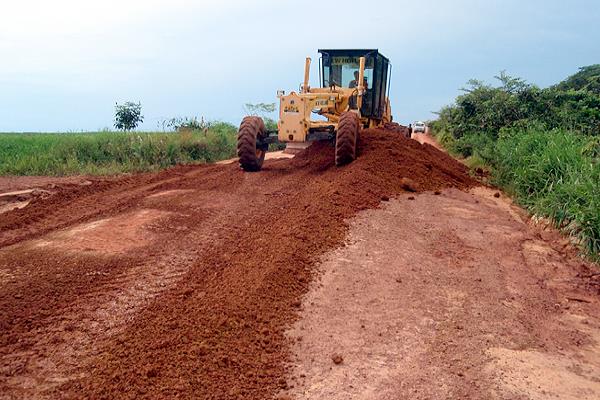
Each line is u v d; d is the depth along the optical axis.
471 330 4.83
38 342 4.30
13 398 3.57
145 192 10.01
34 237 7.13
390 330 4.71
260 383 3.83
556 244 7.52
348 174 9.34
